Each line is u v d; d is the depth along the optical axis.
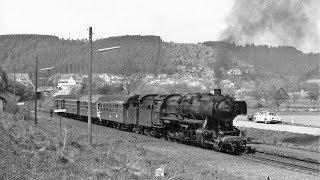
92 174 15.35
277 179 17.11
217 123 25.12
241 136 24.50
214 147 25.11
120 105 38.28
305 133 31.73
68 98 57.16
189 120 26.83
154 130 32.56
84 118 52.56
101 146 24.31
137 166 17.98
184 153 23.58
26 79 131.88
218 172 18.36
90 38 25.53
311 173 18.28
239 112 25.12
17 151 16.45
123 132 36.34
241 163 20.75
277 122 44.03
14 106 42.88
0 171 13.70
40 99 97.44
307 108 72.56
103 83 87.44
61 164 16.06
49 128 33.28
